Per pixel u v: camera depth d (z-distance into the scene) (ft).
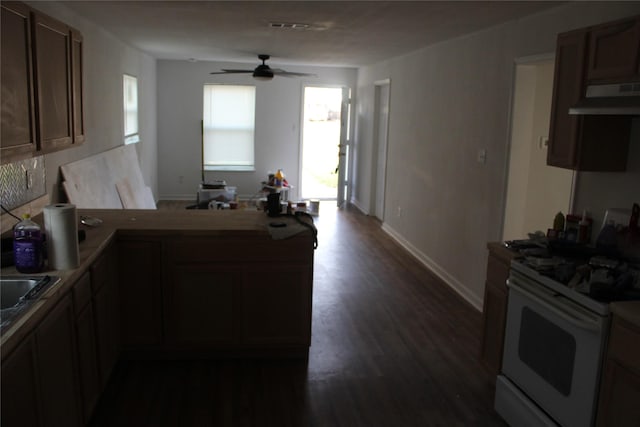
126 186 18.67
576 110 8.41
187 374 10.59
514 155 12.93
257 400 9.73
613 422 6.86
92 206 14.66
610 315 6.93
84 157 15.17
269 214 11.71
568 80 9.07
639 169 8.75
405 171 21.09
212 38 17.99
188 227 10.57
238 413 9.30
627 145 8.95
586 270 7.95
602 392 7.07
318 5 11.50
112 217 11.42
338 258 19.19
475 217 14.78
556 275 8.04
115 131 18.79
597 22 9.75
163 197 29.73
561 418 7.82
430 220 18.26
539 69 12.62
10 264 7.97
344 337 12.50
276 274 10.83
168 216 11.64
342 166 29.50
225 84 28.96
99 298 9.09
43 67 9.70
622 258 8.52
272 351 11.31
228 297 10.80
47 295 6.73
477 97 14.64
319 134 41.57
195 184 29.81
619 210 8.87
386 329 13.03
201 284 10.68
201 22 14.57
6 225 9.88
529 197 13.19
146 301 10.63
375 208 26.99
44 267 7.84
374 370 10.96
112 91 18.29
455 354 11.78
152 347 10.86
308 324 11.15
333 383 10.41
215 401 9.66
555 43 11.03
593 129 8.81
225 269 10.66
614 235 8.78
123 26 15.90
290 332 11.14
